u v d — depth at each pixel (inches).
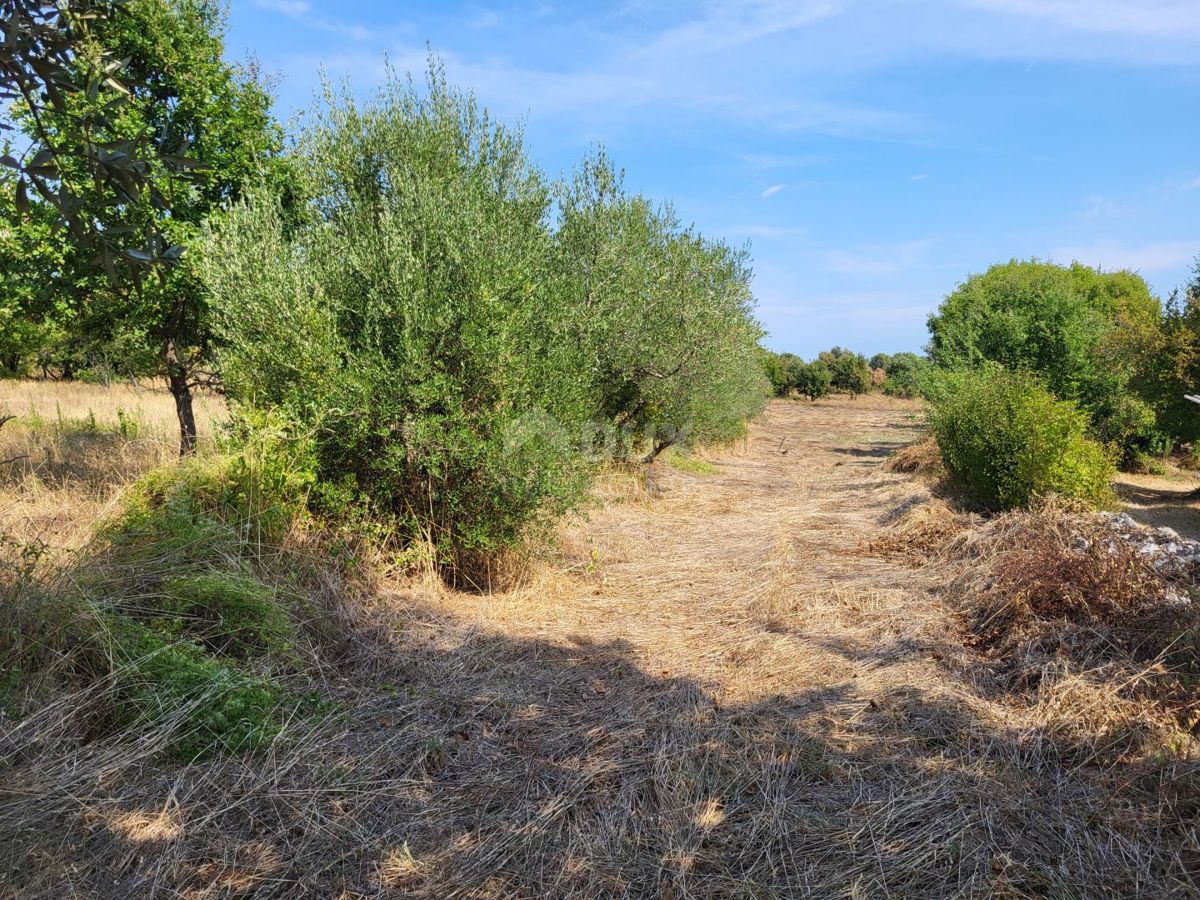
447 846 103.7
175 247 91.5
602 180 335.9
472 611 202.2
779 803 114.0
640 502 380.5
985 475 335.0
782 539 288.5
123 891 89.7
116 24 248.5
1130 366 604.7
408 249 213.3
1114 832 105.3
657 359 383.6
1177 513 478.3
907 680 156.6
